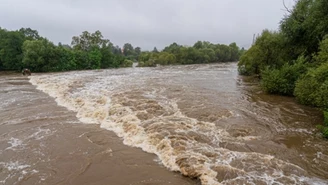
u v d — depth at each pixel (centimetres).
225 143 870
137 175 718
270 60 2667
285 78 1775
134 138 970
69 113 1384
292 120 1148
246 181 635
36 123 1210
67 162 810
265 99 1625
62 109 1476
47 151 895
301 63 1806
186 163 732
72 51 5412
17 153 881
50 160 827
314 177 656
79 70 4903
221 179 650
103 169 759
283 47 2375
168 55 7412
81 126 1159
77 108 1465
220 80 2611
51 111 1429
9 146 942
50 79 2873
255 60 2866
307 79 1488
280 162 736
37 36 6334
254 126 1052
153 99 1553
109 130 1096
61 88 2117
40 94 1988
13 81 2923
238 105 1428
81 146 931
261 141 895
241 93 1825
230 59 8969
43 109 1476
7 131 1105
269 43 2595
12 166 789
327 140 909
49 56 4703
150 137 943
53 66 4791
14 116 1334
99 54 5738
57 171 755
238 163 727
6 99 1788
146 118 1158
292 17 2188
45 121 1240
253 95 1756
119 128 1095
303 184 622
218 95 1725
